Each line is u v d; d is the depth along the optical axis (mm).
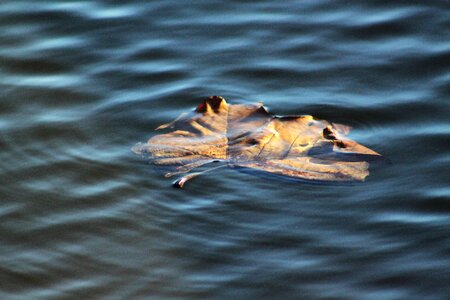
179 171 14797
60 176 14945
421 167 14758
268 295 12469
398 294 12336
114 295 12633
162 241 13547
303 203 14094
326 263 12953
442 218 13664
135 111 16516
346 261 12953
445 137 15477
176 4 20391
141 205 14242
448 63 17797
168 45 18781
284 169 14469
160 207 14188
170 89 17203
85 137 15852
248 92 17047
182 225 13820
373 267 12828
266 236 13516
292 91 17062
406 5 19969
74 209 14242
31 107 16812
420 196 14109
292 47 18578
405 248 13125
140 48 18703
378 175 14594
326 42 18734
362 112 16312
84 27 19609
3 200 14430
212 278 12828
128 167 15031
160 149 15227
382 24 19281
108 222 13961
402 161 14914
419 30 19031
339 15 19734
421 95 16766
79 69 18078
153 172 14867
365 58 18109
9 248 13500
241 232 13609
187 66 17984
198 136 15406
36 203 14383
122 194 14484
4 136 15914
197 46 18719
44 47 18859
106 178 14828
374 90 17016
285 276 12766
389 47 18484
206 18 19797
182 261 13164
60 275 13000
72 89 17359
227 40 18906
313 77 17516
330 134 15203
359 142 15430
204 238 13547
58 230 13852
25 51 18719
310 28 19266
